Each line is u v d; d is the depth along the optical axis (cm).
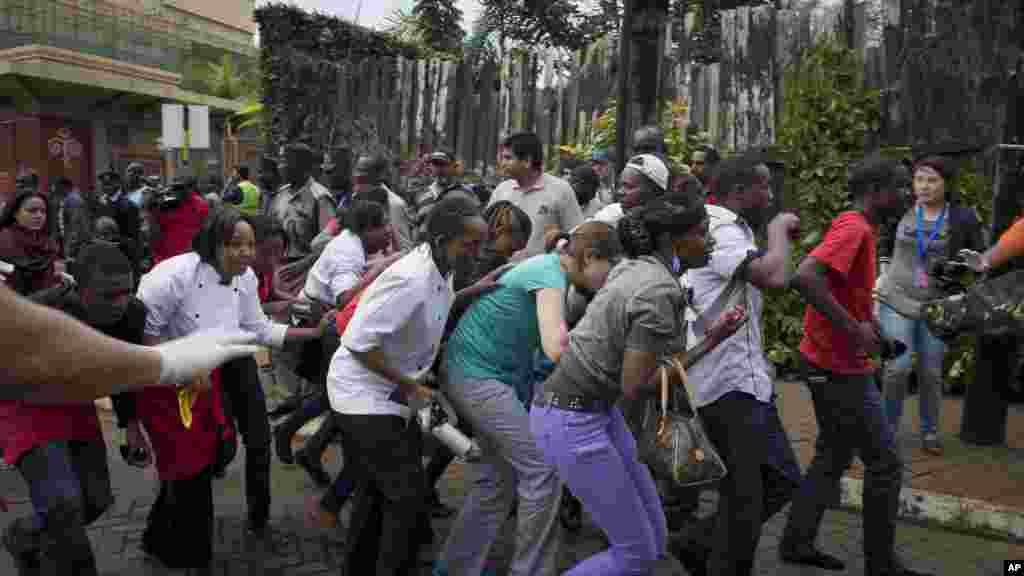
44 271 488
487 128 1145
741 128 875
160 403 384
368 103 1259
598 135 959
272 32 1320
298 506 498
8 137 2373
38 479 337
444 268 340
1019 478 520
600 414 298
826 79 799
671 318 280
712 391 336
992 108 743
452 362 361
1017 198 578
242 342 111
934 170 554
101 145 2489
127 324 365
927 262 553
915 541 442
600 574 302
